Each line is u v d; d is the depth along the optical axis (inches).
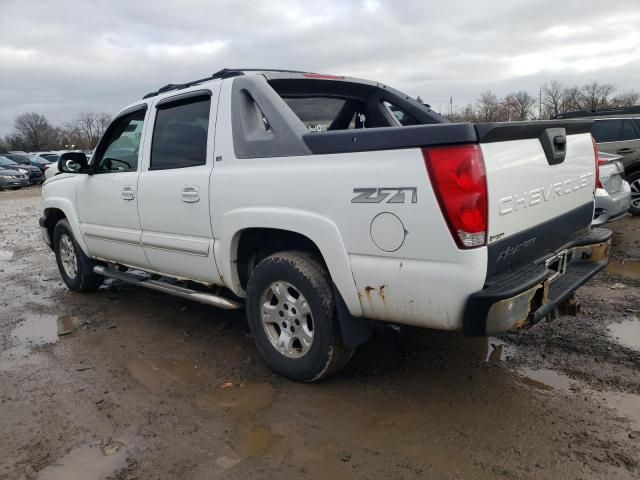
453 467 101.8
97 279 228.7
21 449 115.3
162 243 166.6
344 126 186.4
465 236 99.9
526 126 111.3
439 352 153.9
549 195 124.1
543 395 126.8
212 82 151.3
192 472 104.5
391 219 108.0
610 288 205.6
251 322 145.0
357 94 182.2
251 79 140.8
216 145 145.9
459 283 101.7
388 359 150.6
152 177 167.0
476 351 153.2
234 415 125.0
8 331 191.0
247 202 135.8
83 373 152.3
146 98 183.2
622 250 267.7
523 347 154.2
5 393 141.6
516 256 113.9
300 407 127.0
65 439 118.3
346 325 124.3
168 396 135.9
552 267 131.5
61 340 179.9
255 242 147.9
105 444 115.5
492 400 125.7
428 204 102.4
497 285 105.0
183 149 159.0
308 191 121.6
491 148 103.3
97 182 195.0
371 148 110.3
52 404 134.4
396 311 113.0
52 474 106.1
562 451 104.9
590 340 156.6
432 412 121.8
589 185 148.3
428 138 101.7
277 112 131.6
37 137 3646.7
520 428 113.5
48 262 313.0
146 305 214.4
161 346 170.1
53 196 229.3
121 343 174.4
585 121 139.6
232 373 147.4
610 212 256.8
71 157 199.5
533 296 110.3
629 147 354.0
